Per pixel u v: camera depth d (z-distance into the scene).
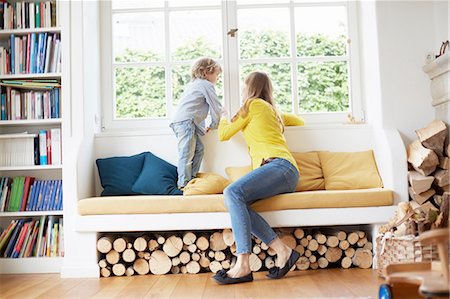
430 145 2.84
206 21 3.54
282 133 2.98
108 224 2.80
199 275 2.80
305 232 2.97
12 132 3.36
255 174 2.64
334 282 2.44
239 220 2.53
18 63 3.24
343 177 3.06
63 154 3.01
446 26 3.02
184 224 2.78
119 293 2.34
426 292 1.42
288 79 3.52
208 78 3.19
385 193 2.80
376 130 3.18
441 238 1.45
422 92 3.11
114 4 3.55
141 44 3.55
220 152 3.22
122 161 3.16
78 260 2.87
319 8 3.54
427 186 2.79
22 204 3.14
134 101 3.53
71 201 2.94
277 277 2.59
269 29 3.54
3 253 3.11
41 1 3.43
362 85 3.47
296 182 2.80
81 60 3.13
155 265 2.85
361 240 2.87
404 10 3.14
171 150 3.26
